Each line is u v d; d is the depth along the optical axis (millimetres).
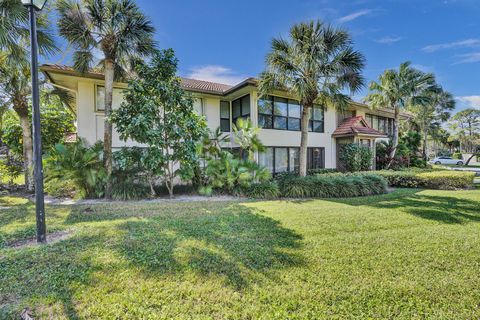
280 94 13641
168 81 9086
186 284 3068
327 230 5199
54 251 3986
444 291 2967
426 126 29203
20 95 10648
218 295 2859
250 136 10883
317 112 15906
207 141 10336
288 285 3070
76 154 9141
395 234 4973
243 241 4492
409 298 2836
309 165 15641
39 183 4477
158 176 9484
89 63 9641
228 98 14453
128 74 10281
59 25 8445
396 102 16250
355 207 7484
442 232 5125
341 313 2586
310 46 9625
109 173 9273
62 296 2807
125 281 3117
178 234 4840
